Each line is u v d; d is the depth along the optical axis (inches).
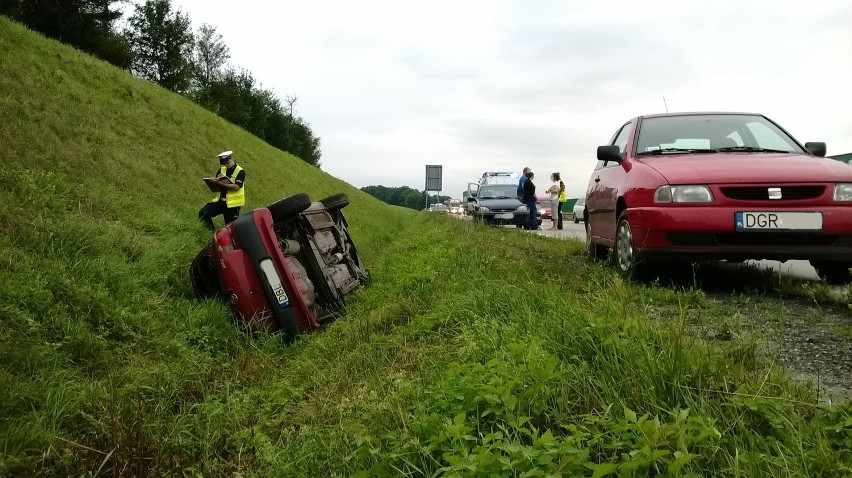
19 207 277.1
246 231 237.3
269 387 173.0
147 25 2417.6
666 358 111.8
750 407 93.3
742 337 140.6
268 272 234.1
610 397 104.9
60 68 599.8
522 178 898.1
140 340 207.9
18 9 1609.3
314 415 140.3
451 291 232.2
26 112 417.7
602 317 139.6
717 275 264.4
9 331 174.6
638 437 82.3
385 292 287.7
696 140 286.5
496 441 87.0
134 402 153.3
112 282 246.2
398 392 131.3
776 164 237.9
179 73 2437.3
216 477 118.7
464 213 1123.3
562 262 322.7
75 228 277.6
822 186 223.0
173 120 707.4
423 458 95.2
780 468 80.0
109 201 359.9
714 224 224.8
